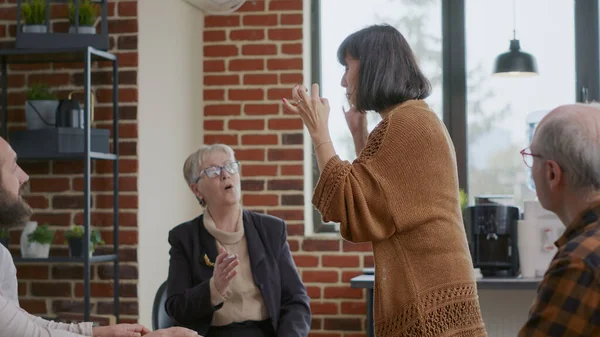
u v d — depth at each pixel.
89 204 3.93
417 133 2.15
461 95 4.94
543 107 4.88
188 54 4.66
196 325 3.13
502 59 4.58
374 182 2.13
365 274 4.44
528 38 4.91
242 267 3.23
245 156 4.79
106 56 4.08
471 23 4.95
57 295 4.24
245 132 4.79
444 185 2.18
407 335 2.14
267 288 3.19
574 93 4.87
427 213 2.14
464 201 4.51
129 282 4.21
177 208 4.58
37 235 4.02
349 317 4.71
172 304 3.13
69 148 3.99
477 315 2.20
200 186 3.31
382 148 2.15
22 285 4.27
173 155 4.52
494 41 4.92
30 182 4.28
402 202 2.13
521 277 4.12
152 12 4.32
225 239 3.25
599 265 1.49
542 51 4.89
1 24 4.28
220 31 4.82
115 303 4.18
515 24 4.91
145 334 2.57
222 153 3.32
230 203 3.28
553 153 1.60
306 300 3.26
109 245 4.22
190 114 4.70
